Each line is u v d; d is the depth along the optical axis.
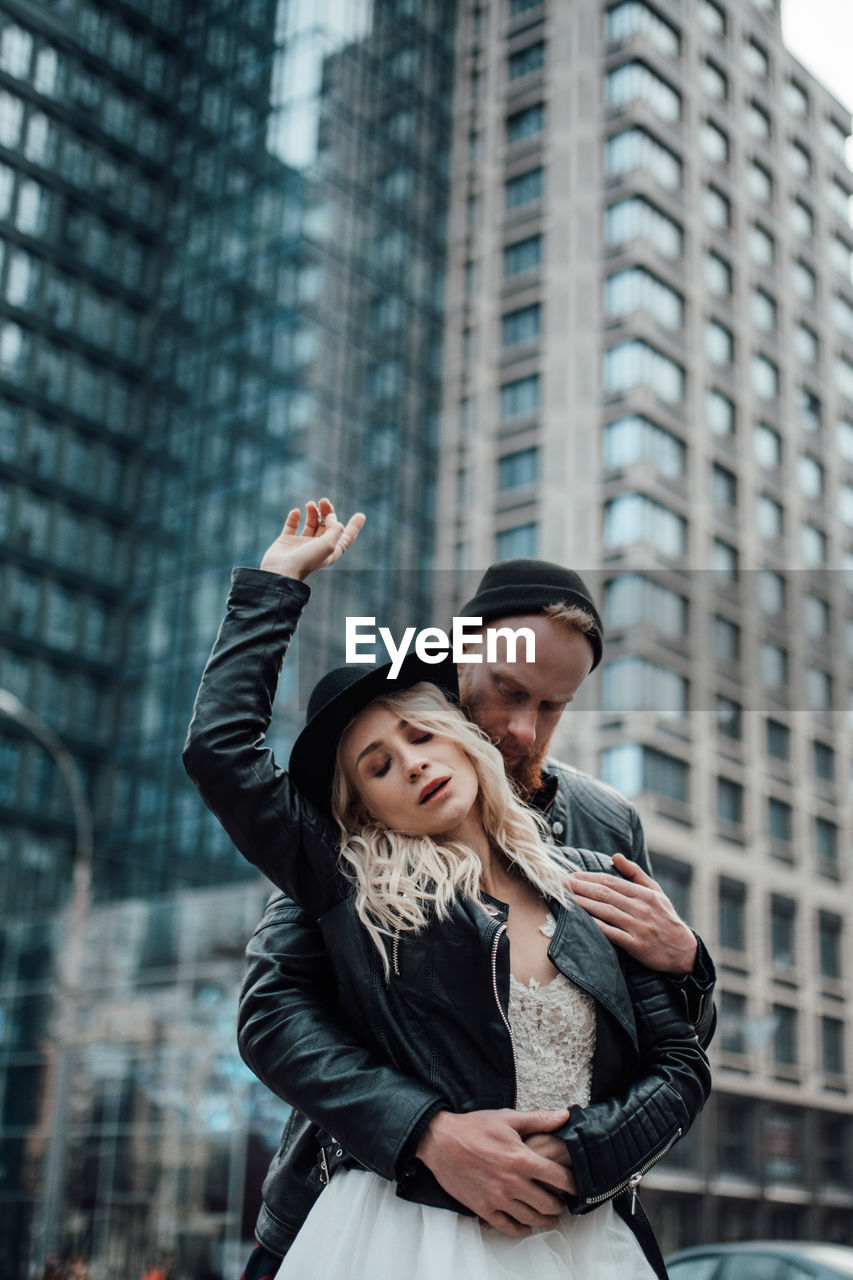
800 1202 33.03
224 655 1.56
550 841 1.70
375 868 1.47
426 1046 1.42
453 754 1.50
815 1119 34.75
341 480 40.19
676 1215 30.17
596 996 1.46
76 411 46.06
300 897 1.52
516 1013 1.44
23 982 28.92
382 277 44.00
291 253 43.03
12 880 40.84
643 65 45.84
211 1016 24.70
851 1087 36.41
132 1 51.66
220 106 49.25
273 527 40.03
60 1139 17.86
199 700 1.54
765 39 52.81
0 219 46.38
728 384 44.81
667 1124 1.42
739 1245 5.66
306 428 40.19
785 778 39.47
